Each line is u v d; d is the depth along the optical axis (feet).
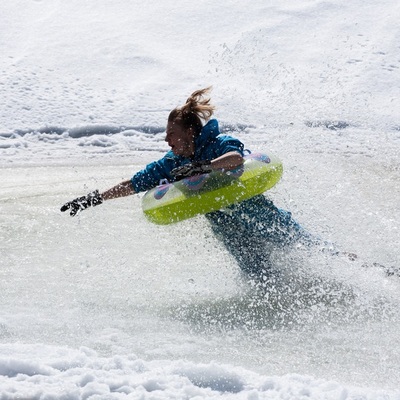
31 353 44.19
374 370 48.57
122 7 197.36
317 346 52.70
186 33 182.09
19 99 144.56
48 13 194.70
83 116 137.90
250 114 139.13
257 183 64.39
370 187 97.25
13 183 102.17
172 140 64.13
